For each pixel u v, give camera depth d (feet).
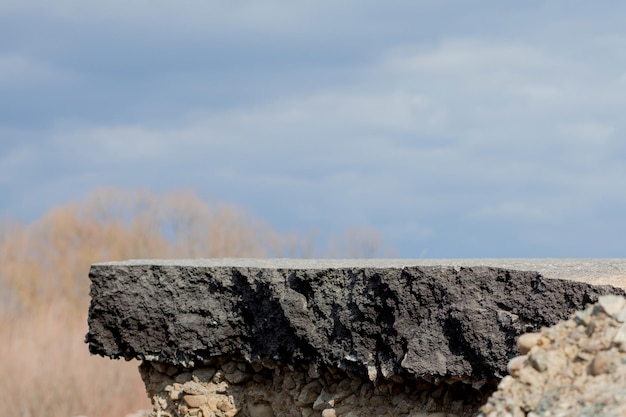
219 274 16.01
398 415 14.79
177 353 16.34
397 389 15.01
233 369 16.49
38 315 43.32
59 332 38.70
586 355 9.87
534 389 9.70
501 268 13.73
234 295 15.93
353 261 17.78
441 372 13.85
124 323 16.52
